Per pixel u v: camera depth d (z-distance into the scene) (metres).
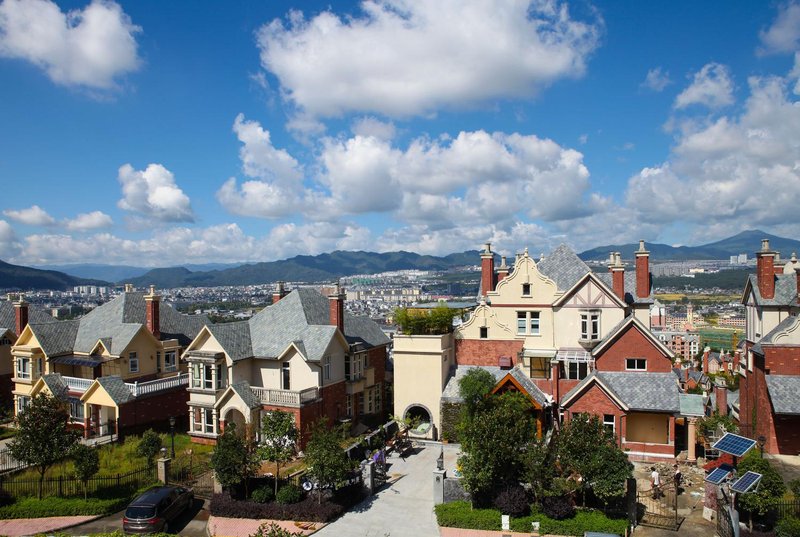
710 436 42.50
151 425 47.19
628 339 43.38
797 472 34.00
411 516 31.02
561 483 28.81
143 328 50.75
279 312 49.53
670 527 29.12
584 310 47.56
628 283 52.44
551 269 52.22
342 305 48.28
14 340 57.59
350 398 49.16
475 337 49.62
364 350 51.19
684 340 172.00
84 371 52.19
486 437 30.14
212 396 44.47
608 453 28.84
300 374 44.72
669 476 36.28
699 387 82.12
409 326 48.50
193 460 38.97
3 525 30.52
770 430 37.28
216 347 44.72
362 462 34.53
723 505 27.88
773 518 26.89
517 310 49.31
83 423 46.53
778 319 42.38
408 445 43.38
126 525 28.38
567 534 28.00
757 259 44.72
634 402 40.00
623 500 29.30
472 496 30.73
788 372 37.12
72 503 31.98
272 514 30.69
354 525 29.92
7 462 39.06
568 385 44.97
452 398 45.94
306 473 33.97
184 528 30.16
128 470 37.00
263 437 41.03
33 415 33.00
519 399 40.47
